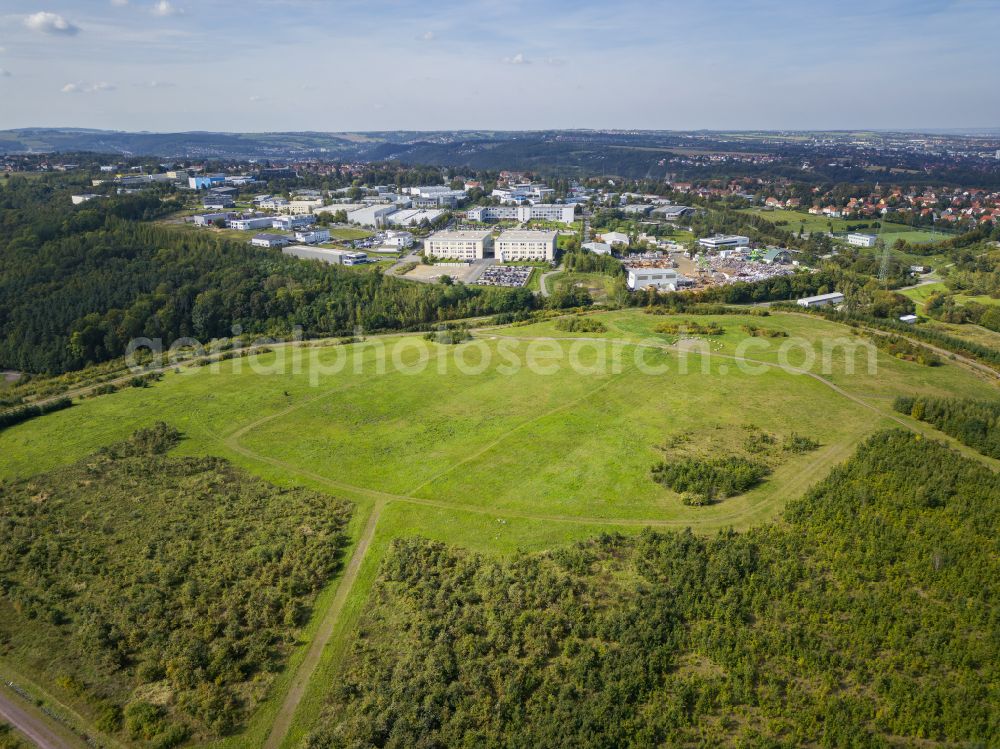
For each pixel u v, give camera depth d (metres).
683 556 75.25
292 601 72.19
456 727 56.41
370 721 56.88
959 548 73.31
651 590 70.38
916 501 82.81
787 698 57.62
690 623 66.38
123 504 93.94
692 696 58.31
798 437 105.50
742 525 82.06
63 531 87.50
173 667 63.72
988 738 52.81
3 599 75.12
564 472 97.94
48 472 105.19
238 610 71.38
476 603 70.94
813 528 79.31
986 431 102.00
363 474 101.56
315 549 80.81
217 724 57.34
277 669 63.72
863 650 61.47
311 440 114.38
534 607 69.06
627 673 60.34
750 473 91.75
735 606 66.69
